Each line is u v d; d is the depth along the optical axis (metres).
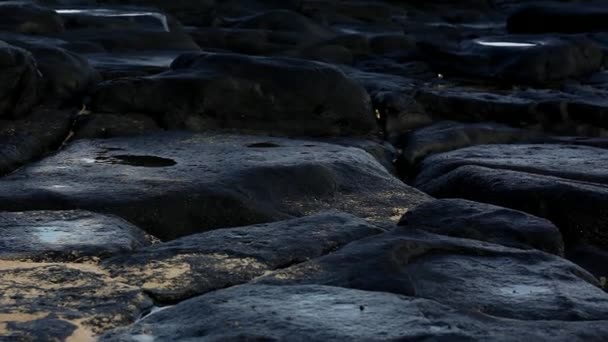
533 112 9.48
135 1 19.70
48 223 4.99
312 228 4.96
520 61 12.77
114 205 5.42
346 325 3.41
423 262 4.38
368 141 8.47
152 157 6.86
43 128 7.57
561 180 6.24
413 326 3.41
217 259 4.44
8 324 3.51
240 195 5.71
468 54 13.38
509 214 5.18
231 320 3.45
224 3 21.23
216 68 8.57
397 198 6.23
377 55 14.87
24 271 4.17
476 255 4.52
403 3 25.48
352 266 4.18
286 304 3.65
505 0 27.61
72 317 3.62
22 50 7.75
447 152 7.93
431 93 9.85
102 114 8.07
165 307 3.93
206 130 8.18
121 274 4.22
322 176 6.27
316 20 19.67
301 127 8.53
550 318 3.76
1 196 5.52
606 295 4.07
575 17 17.33
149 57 11.81
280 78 8.55
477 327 3.44
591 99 10.09
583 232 5.76
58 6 16.61
